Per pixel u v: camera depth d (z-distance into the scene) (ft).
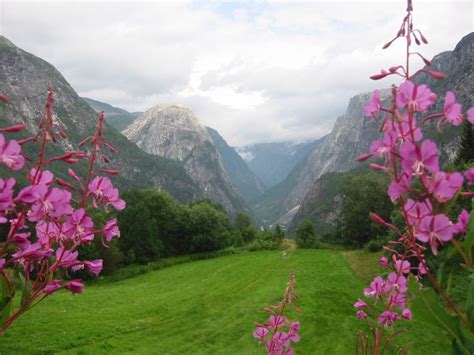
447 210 8.13
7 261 8.55
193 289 140.77
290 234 654.94
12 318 8.60
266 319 100.07
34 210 8.52
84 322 94.94
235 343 85.30
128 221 205.16
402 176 7.83
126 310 109.50
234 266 184.96
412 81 8.02
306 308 105.50
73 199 9.09
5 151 7.71
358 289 127.34
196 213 233.55
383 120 8.20
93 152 9.65
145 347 82.28
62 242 9.20
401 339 74.69
